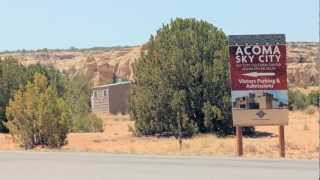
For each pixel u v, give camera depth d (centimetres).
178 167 3778
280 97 5081
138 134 10000
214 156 4644
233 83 5088
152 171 3594
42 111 7469
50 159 4416
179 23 10369
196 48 9850
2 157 4603
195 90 9656
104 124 13688
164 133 9819
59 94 13312
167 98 9700
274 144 7662
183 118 9500
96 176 3406
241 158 4381
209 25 10244
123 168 3766
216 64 9675
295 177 3231
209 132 9675
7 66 11838
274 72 5053
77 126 11562
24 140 7519
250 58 5044
